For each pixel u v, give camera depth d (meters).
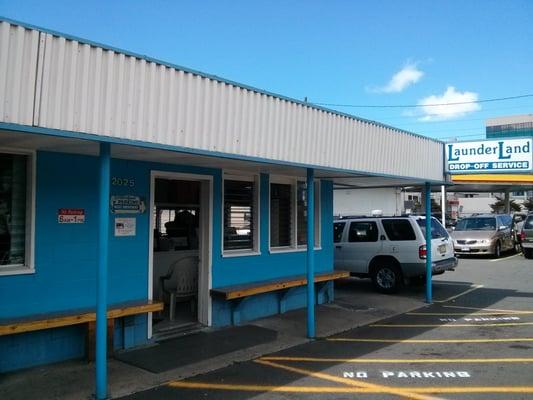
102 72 5.45
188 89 6.39
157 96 6.01
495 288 13.97
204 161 7.77
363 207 32.81
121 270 7.49
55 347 6.59
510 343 8.00
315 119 8.50
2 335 6.09
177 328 8.35
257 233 9.84
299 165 7.99
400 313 10.52
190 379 6.18
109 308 6.95
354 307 11.07
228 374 6.39
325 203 11.59
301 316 9.95
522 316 10.16
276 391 5.80
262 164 8.06
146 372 6.39
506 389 5.84
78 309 6.85
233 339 8.08
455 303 11.67
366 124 9.70
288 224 10.82
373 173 9.77
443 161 12.39
